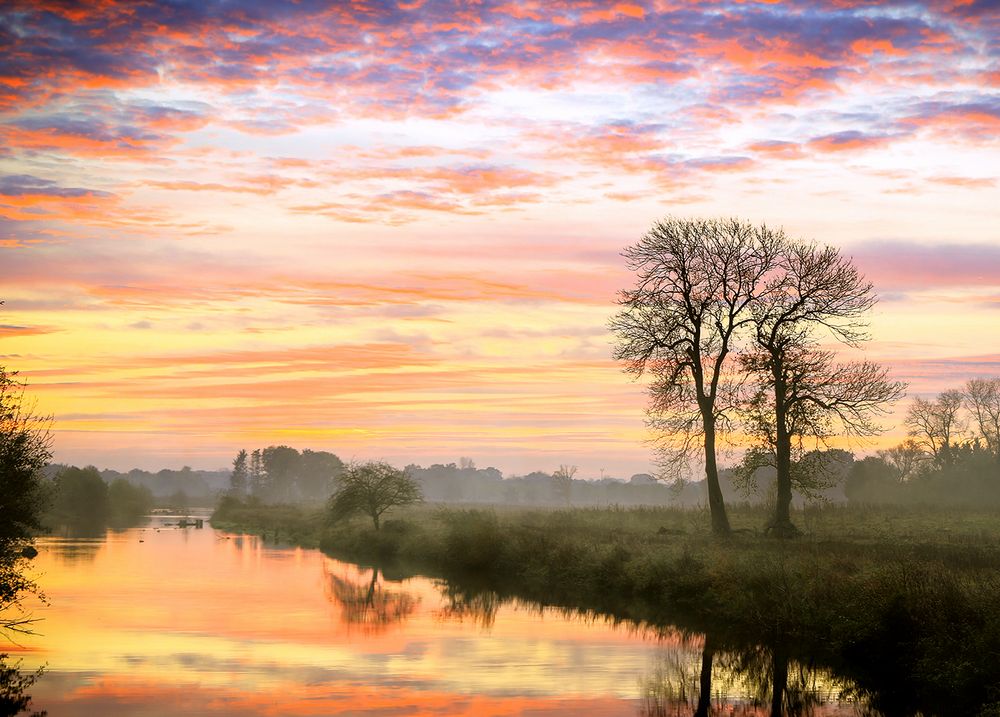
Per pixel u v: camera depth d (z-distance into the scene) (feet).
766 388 148.36
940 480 322.14
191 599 113.39
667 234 154.20
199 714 58.44
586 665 74.84
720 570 98.17
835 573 86.79
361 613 102.58
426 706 61.16
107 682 67.56
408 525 200.23
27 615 99.30
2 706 60.18
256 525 323.98
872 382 143.54
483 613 103.04
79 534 262.47
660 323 154.61
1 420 82.53
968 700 60.64
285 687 66.28
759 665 74.95
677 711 60.85
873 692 66.44
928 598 70.95
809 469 149.38
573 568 125.59
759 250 151.12
